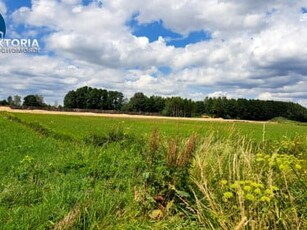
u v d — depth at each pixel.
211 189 5.73
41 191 6.88
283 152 9.19
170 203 5.88
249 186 4.45
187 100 115.56
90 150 10.64
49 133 21.98
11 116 42.69
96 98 140.00
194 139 6.72
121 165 8.71
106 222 5.21
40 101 133.50
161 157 7.02
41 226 5.00
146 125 36.47
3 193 6.50
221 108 116.31
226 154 7.45
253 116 118.56
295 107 122.69
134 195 6.39
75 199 6.12
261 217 4.60
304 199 4.93
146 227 5.21
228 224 4.65
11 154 11.16
